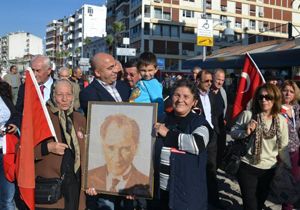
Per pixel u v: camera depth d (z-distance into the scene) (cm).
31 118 356
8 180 453
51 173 367
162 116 404
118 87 471
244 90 551
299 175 484
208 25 1980
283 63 1359
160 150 368
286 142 444
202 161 360
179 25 7162
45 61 529
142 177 364
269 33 8188
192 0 7281
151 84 463
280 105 442
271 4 8175
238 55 1628
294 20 8475
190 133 356
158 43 7025
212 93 617
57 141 368
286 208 518
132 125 369
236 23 7831
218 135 607
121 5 8075
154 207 394
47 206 360
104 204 451
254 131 438
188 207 348
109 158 374
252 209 442
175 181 352
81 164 378
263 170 441
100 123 379
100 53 437
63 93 375
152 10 7006
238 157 450
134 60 520
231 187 717
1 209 486
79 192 381
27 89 357
